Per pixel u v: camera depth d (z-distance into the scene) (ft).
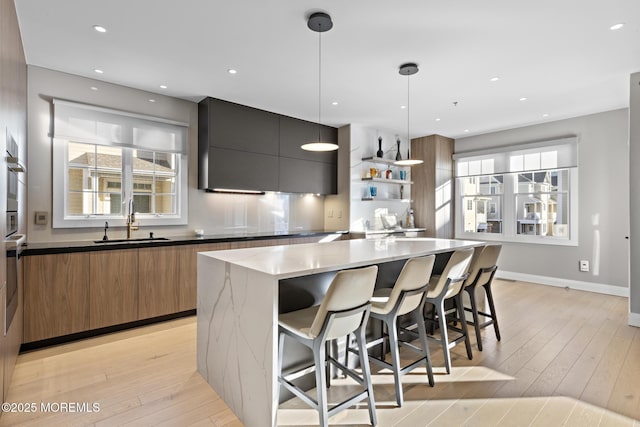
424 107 14.61
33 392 6.97
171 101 13.21
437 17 7.88
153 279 10.98
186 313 11.85
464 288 9.05
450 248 9.01
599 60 10.09
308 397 5.58
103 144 11.51
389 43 9.08
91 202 11.49
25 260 8.76
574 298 14.35
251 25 8.21
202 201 13.97
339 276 5.22
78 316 9.60
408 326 9.70
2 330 6.19
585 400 6.73
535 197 17.43
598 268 15.37
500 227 18.72
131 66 10.47
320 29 8.20
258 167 14.67
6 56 6.48
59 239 10.79
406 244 9.94
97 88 11.50
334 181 17.83
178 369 8.02
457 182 20.56
